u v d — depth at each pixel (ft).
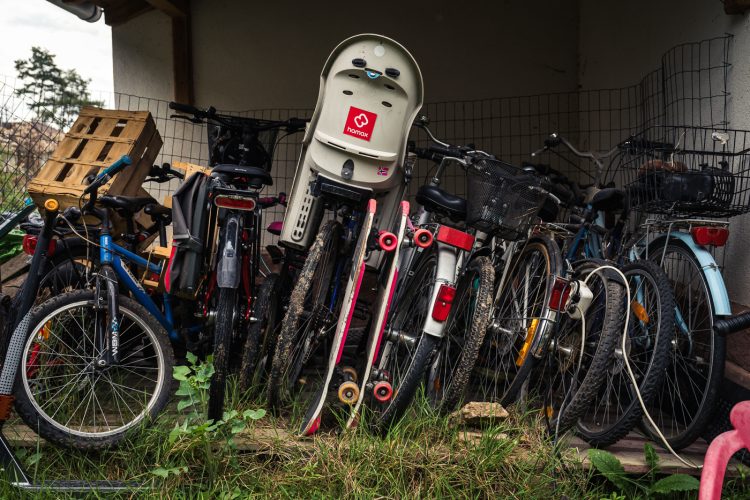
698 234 9.79
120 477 8.58
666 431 10.25
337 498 8.33
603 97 18.07
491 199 9.66
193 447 8.55
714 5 12.27
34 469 8.49
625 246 11.56
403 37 19.86
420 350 9.32
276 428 9.41
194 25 19.80
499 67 19.80
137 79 19.74
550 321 9.89
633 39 16.21
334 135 10.20
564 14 19.79
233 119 13.23
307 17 19.80
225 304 8.77
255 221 10.79
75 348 9.75
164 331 9.42
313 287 10.11
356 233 10.77
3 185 12.94
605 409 10.74
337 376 10.50
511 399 10.22
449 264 9.74
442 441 9.18
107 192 10.94
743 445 5.59
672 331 9.35
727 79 11.66
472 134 19.85
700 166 10.53
